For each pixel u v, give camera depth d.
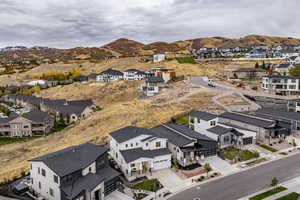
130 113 70.81
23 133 77.50
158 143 42.34
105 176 34.16
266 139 51.72
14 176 41.84
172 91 95.44
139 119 65.31
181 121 64.31
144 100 85.94
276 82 88.62
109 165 41.28
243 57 190.12
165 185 35.09
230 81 113.94
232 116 60.81
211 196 31.59
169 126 53.28
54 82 162.12
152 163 39.09
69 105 93.06
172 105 76.62
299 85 85.12
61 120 88.25
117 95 105.06
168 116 66.81
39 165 33.00
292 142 49.75
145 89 98.94
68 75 180.12
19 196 34.03
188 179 36.62
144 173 38.88
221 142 47.84
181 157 41.41
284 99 76.12
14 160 52.44
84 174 32.62
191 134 45.94
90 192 29.30
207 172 37.44
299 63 129.38
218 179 36.09
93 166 34.47
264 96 82.44
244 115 60.97
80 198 29.14
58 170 30.28
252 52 185.75
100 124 67.06
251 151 45.59
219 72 138.75
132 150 40.88
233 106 74.44
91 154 36.00
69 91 125.19
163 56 174.12
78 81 156.38
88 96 112.06
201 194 32.16
